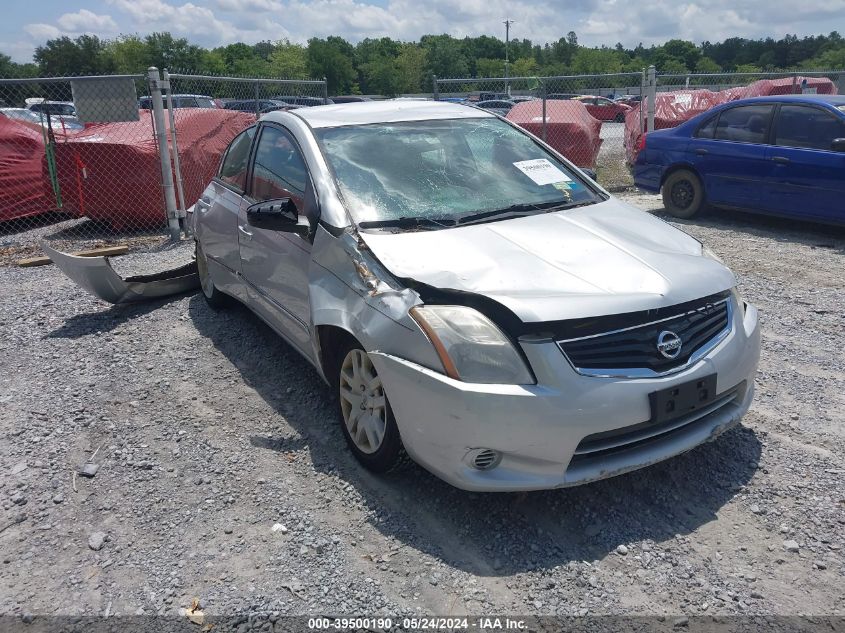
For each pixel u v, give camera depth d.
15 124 10.87
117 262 8.23
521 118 14.35
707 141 9.36
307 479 3.55
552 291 3.03
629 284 3.10
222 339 5.41
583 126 13.91
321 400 4.36
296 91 12.61
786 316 5.71
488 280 3.11
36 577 2.94
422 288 3.16
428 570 2.88
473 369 2.90
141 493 3.50
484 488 2.94
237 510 3.33
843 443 3.71
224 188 5.43
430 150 4.26
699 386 3.08
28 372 5.02
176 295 6.52
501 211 3.86
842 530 3.04
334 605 2.71
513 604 2.69
